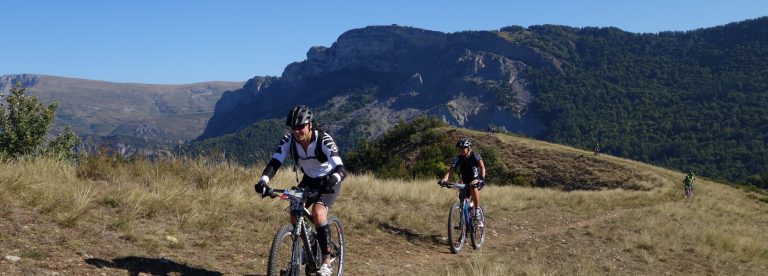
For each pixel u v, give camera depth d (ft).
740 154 631.97
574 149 248.73
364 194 44.96
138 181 33.58
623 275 31.99
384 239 30.81
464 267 25.85
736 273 39.27
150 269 18.88
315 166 17.67
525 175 210.79
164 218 25.66
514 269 26.63
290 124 16.75
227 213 28.68
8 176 25.54
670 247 44.11
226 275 19.88
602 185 189.67
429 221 38.68
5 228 19.72
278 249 16.10
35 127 48.93
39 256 17.89
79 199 24.18
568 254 35.17
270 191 16.28
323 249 17.51
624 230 49.42
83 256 18.79
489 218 45.24
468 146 30.89
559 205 64.44
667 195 119.14
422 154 233.35
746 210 107.86
